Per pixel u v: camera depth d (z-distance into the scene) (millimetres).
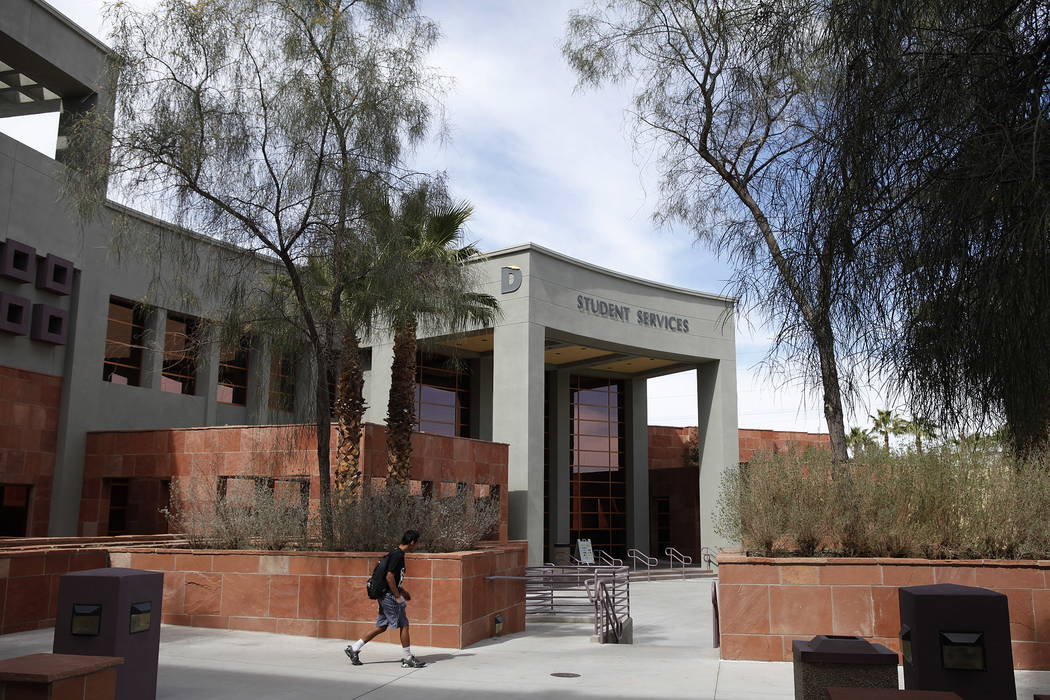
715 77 11250
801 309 5562
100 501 24703
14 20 22875
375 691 8461
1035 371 4484
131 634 7008
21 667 5332
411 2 13953
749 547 11664
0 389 22734
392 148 13734
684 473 40344
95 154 12688
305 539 14141
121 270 26531
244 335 14828
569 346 34125
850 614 10242
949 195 4742
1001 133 4449
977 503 10875
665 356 35875
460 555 12031
